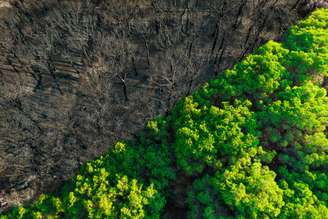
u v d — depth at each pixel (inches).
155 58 982.4
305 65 821.9
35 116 906.7
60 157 836.0
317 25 933.2
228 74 834.2
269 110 760.3
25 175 812.0
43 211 714.8
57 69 968.3
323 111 749.3
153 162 751.1
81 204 704.4
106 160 761.6
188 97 819.4
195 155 727.1
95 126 879.7
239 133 732.0
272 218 655.1
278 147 749.9
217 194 700.7
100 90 936.3
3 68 963.3
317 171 714.8
